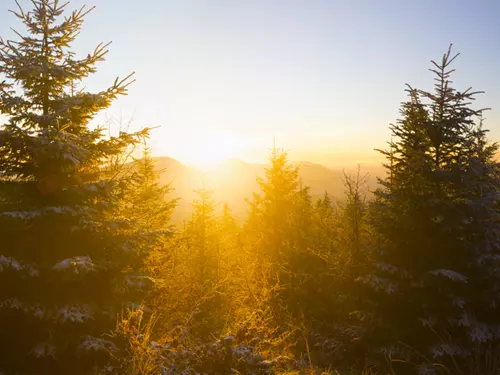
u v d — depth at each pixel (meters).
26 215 6.10
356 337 9.62
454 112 8.88
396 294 8.80
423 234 8.68
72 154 6.50
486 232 8.23
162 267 10.84
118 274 7.14
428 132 9.01
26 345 6.26
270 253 16.09
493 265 8.18
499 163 8.91
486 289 8.09
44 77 6.75
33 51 6.72
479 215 8.30
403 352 8.12
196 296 11.05
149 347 5.71
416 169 8.73
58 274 6.36
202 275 14.17
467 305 8.12
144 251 7.41
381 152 9.58
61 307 6.17
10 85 6.54
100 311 6.55
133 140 7.34
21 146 6.55
